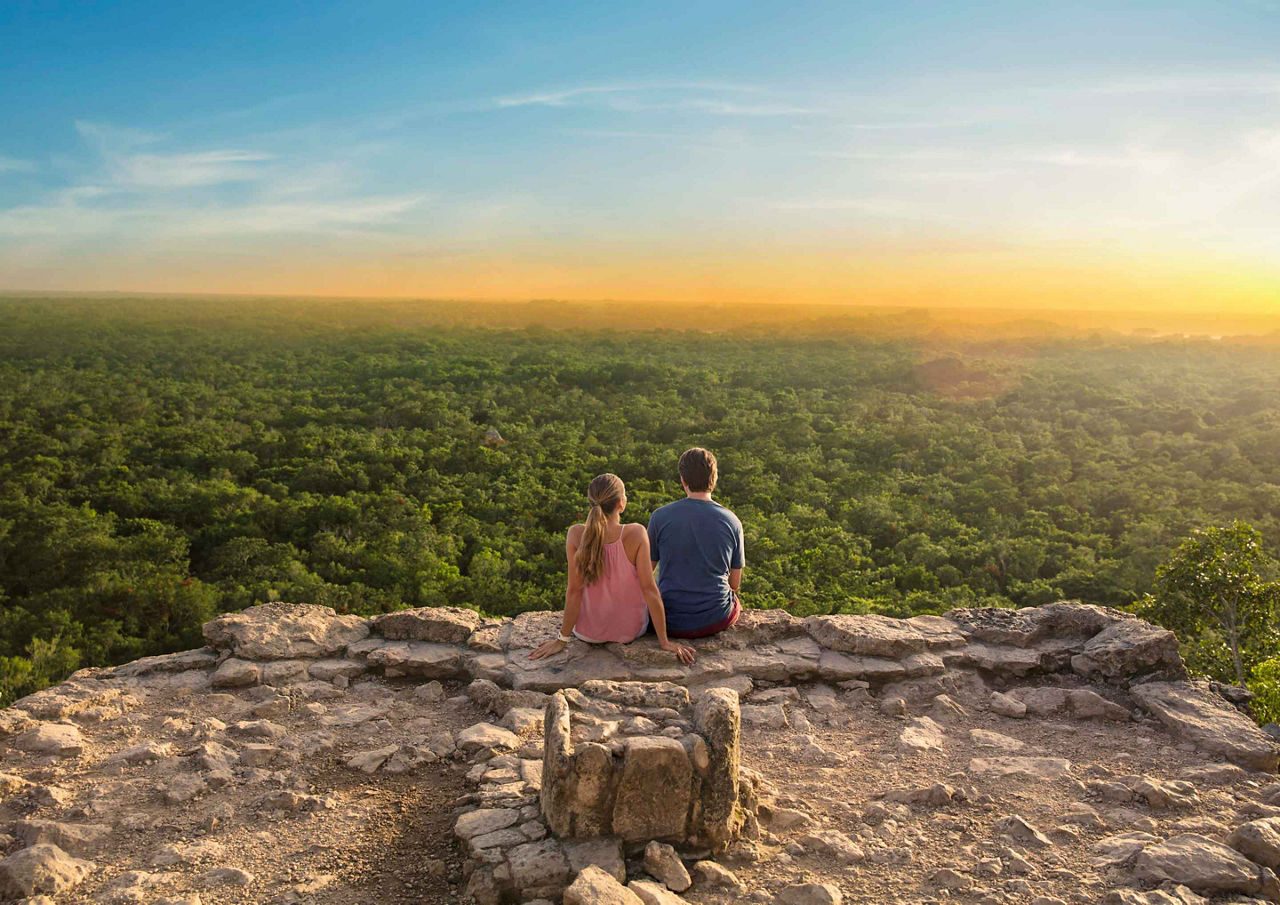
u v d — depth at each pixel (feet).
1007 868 9.09
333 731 12.96
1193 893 8.45
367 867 9.25
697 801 9.15
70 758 11.76
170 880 8.79
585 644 15.10
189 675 14.93
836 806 10.66
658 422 290.15
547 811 9.36
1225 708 13.58
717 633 15.37
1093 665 15.06
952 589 122.42
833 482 199.41
